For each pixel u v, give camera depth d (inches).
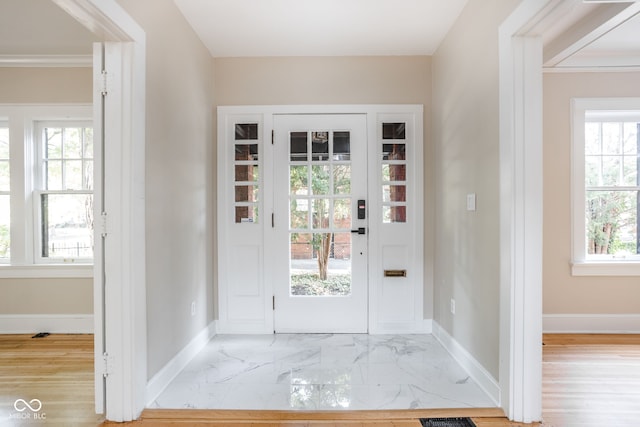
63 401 86.7
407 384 94.2
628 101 135.7
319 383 94.7
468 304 101.2
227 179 134.6
